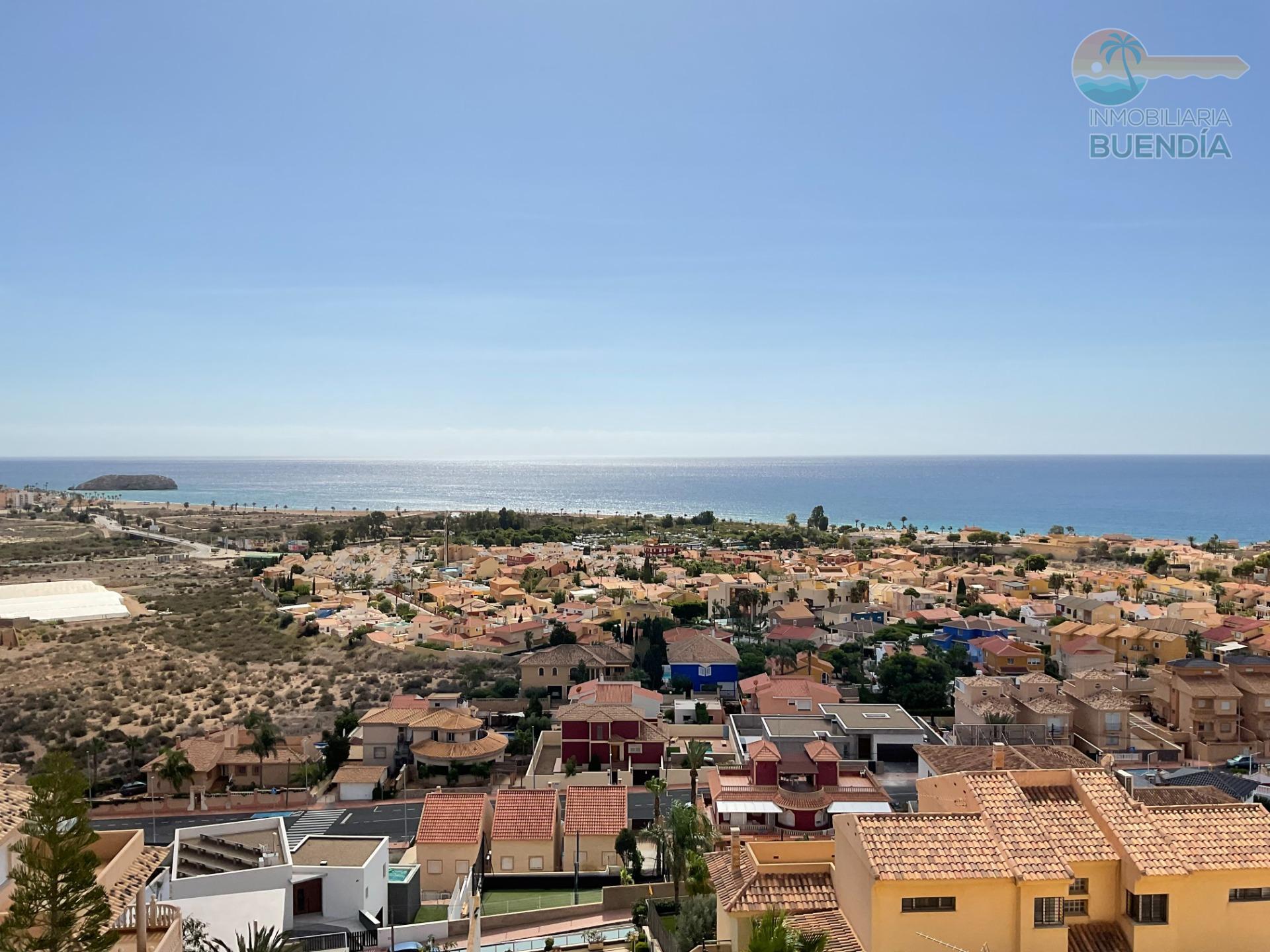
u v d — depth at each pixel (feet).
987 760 207.92
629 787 282.15
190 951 121.90
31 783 90.99
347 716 323.37
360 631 469.16
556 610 544.62
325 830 248.52
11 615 509.35
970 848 98.32
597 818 218.38
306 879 166.91
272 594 600.39
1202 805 104.06
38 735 319.88
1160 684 328.49
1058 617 498.28
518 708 359.25
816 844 122.72
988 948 94.43
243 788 285.43
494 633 452.76
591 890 204.33
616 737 293.02
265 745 290.97
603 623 487.61
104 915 92.43
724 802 214.90
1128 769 270.26
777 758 225.35
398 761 299.58
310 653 443.73
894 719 281.33
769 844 122.83
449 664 421.18
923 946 94.38
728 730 317.01
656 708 335.47
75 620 503.20
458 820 212.23
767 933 90.68
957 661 397.80
